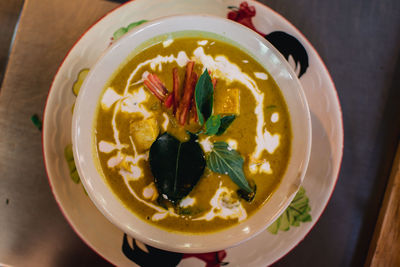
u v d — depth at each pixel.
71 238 0.33
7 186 0.33
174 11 0.31
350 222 0.33
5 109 0.33
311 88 0.30
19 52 0.33
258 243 0.30
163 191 0.28
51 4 0.34
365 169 0.34
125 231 0.28
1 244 0.32
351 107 0.34
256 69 0.31
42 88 0.33
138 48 0.30
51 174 0.29
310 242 0.33
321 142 0.30
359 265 0.33
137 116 0.30
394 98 0.34
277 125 0.30
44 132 0.29
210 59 0.31
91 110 0.29
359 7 0.35
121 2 0.34
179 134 0.30
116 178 0.30
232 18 0.30
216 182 0.30
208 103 0.27
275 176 0.30
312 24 0.35
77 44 0.30
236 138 0.30
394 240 0.31
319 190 0.30
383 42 0.35
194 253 0.30
